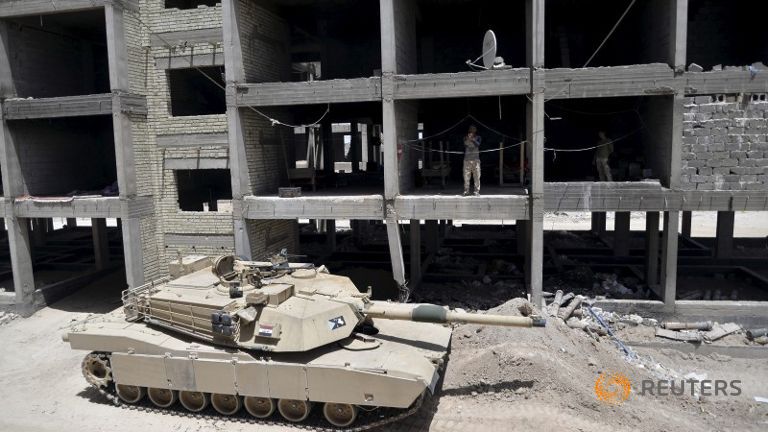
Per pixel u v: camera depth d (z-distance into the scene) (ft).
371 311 39.47
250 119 57.31
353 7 64.75
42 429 37.93
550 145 73.10
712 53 64.13
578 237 88.99
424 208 51.16
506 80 49.03
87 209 58.18
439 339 40.19
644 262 65.16
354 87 51.78
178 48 58.34
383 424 35.99
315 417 37.60
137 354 39.22
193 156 58.95
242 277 42.55
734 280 63.36
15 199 60.03
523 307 45.70
